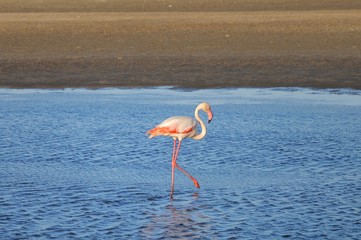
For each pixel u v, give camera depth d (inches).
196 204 605.6
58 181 671.1
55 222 561.3
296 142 804.6
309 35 1668.3
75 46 1560.0
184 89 1123.3
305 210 585.0
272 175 684.7
